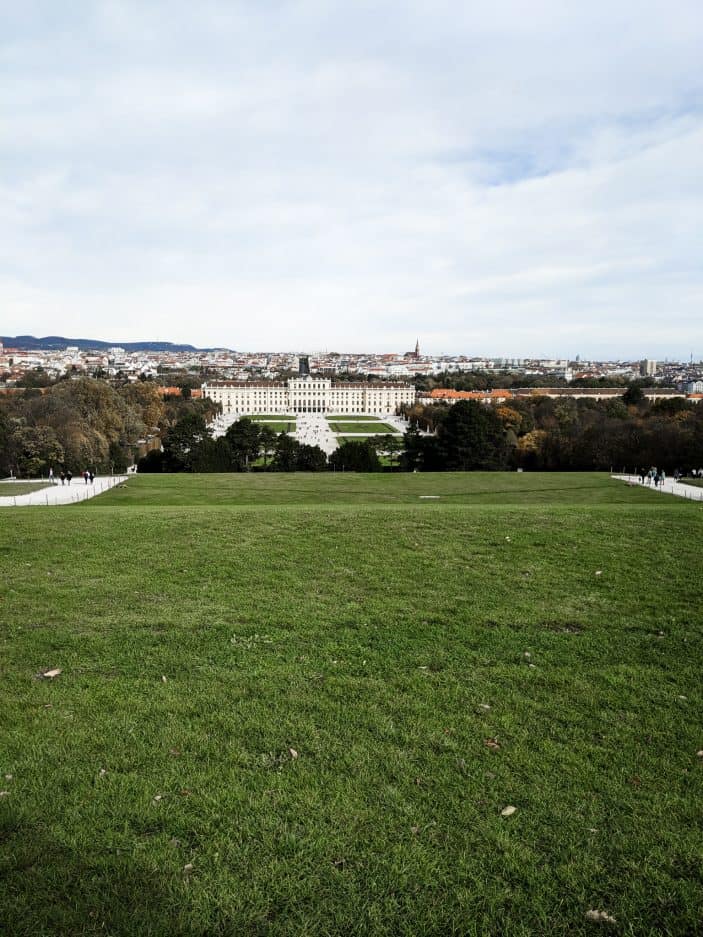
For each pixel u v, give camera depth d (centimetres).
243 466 11500
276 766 1084
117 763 1076
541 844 919
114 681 1368
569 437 11912
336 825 942
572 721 1247
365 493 5828
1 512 3156
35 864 854
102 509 3384
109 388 13875
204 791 1011
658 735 1196
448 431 10475
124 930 760
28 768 1055
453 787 1036
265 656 1505
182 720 1216
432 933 779
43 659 1467
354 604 1847
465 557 2323
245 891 824
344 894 825
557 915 805
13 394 15225
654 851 904
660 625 1730
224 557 2278
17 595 1884
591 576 2136
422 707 1282
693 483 6838
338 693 1334
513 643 1602
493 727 1220
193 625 1677
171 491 6022
